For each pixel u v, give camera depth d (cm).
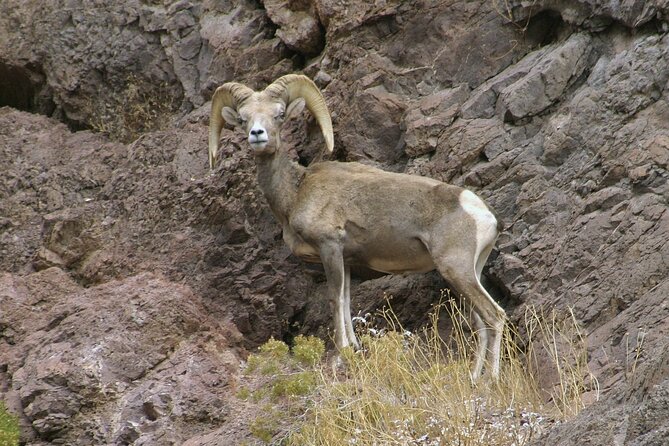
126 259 3194
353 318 2909
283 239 3120
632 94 2956
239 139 3334
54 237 3259
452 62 3319
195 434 2655
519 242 2919
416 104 3256
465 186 3069
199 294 3100
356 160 3253
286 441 2534
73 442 2692
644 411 1809
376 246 2861
